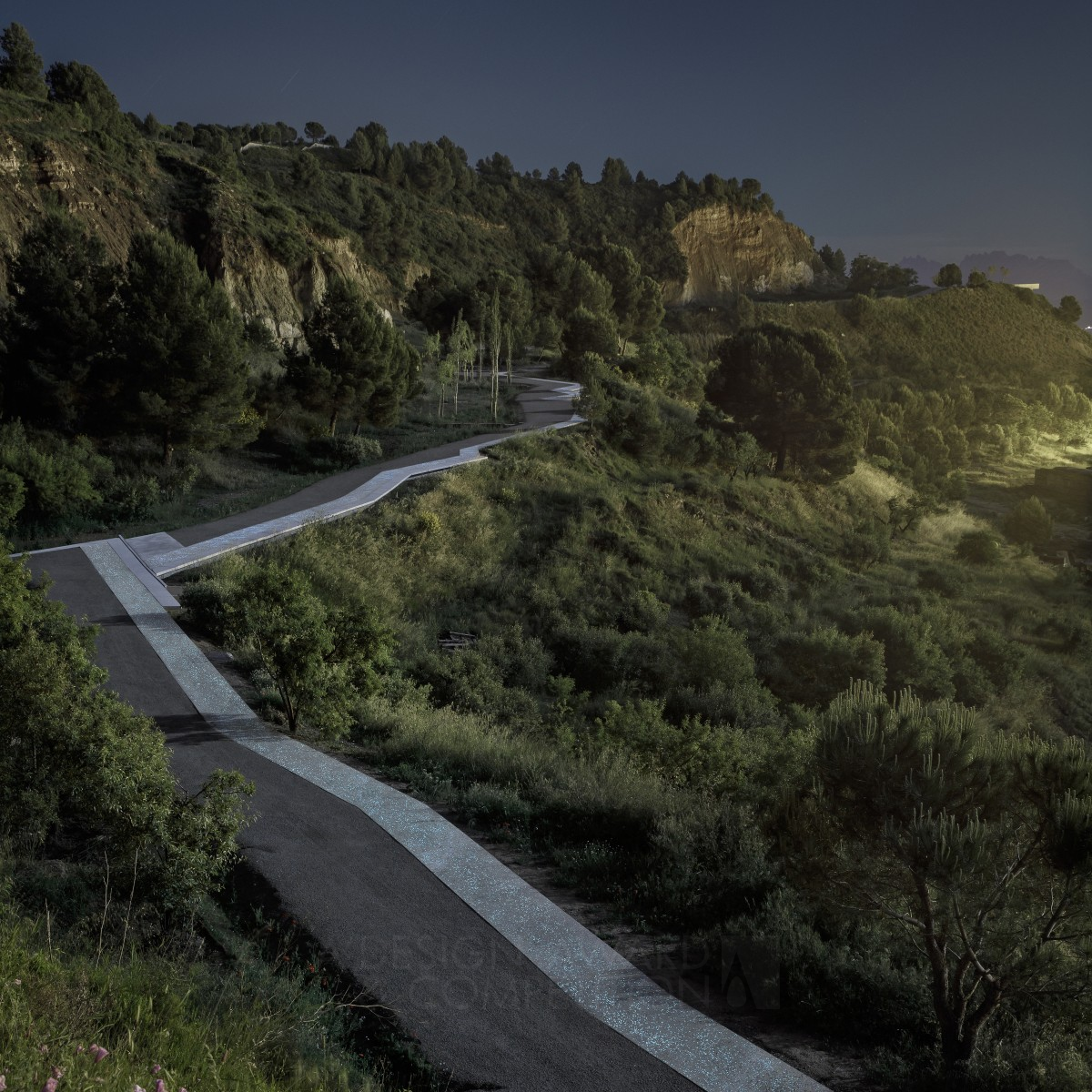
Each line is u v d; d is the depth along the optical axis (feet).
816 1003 24.26
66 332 111.45
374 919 28.86
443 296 294.05
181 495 112.57
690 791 42.70
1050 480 334.24
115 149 244.63
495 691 75.36
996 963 22.88
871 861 24.23
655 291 339.77
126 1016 16.02
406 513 116.47
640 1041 23.07
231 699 53.78
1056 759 22.56
